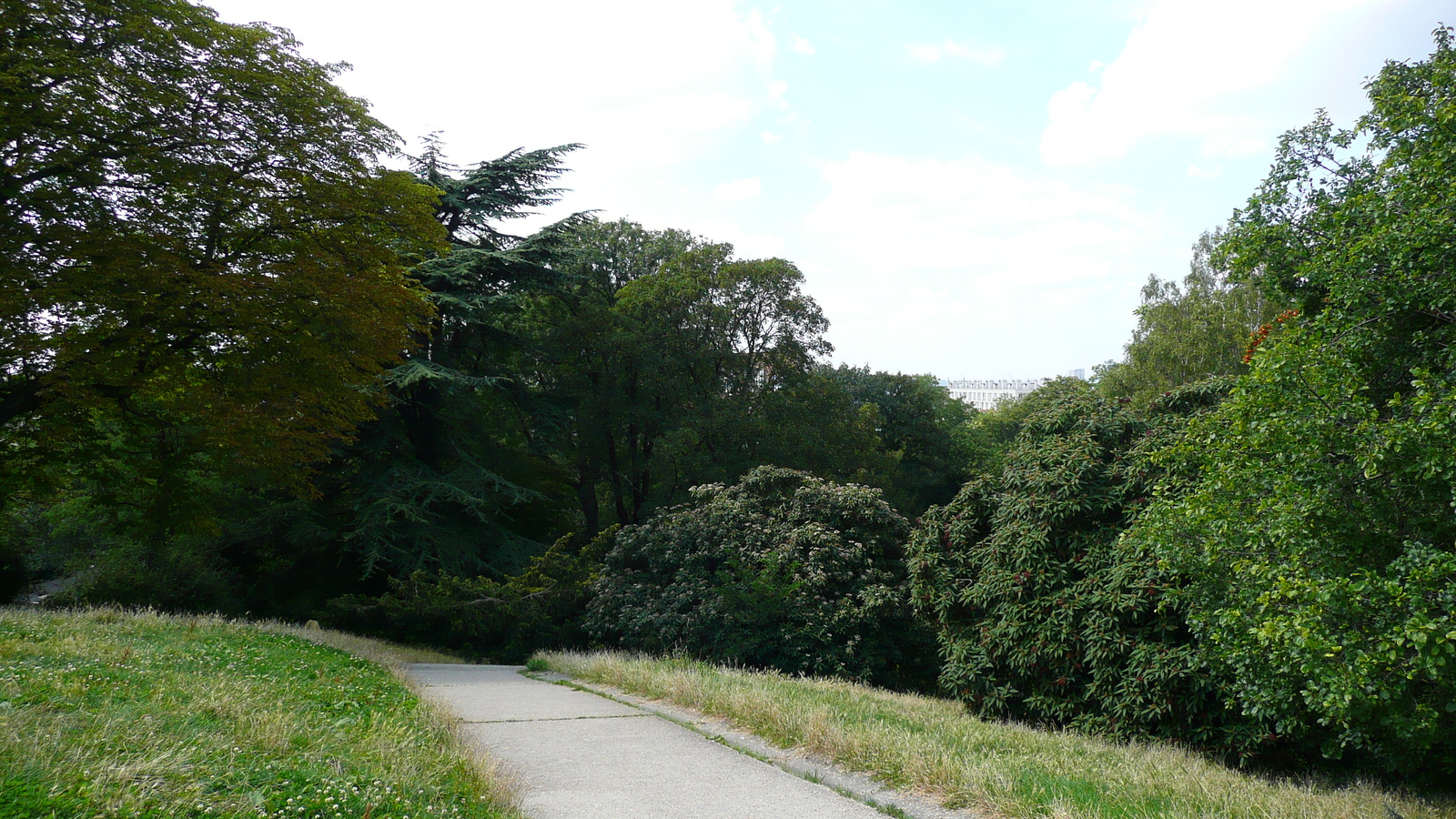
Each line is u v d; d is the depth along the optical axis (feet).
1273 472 23.07
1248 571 23.85
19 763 14.85
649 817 17.98
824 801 19.35
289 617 77.82
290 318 47.55
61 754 15.96
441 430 88.99
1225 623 23.89
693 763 22.90
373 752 19.83
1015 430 189.78
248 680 28.78
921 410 161.27
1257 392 23.62
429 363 76.74
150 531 57.11
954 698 47.09
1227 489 24.73
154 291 42.75
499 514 93.30
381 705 27.37
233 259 48.34
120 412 52.31
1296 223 29.48
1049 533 37.04
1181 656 31.17
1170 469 28.96
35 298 40.96
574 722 28.84
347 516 81.51
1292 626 20.85
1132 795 20.01
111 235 43.19
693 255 104.78
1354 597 19.89
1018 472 40.01
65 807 13.20
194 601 67.92
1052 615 35.42
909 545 43.96
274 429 49.75
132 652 31.09
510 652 69.00
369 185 52.16
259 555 81.87
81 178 43.55
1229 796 21.02
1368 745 25.67
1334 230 26.63
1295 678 23.27
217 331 47.60
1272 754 31.89
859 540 55.47
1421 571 18.86
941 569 41.75
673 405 103.60
